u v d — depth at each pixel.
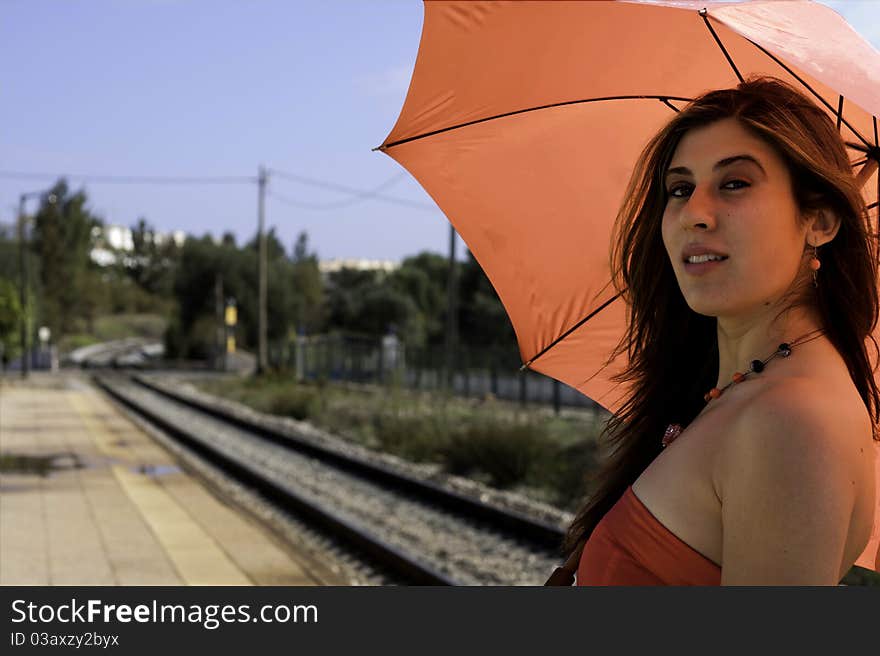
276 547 8.01
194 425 24.73
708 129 1.38
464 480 13.20
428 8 1.56
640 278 1.75
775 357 1.33
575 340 2.16
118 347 124.94
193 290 98.50
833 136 1.40
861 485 1.18
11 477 12.53
